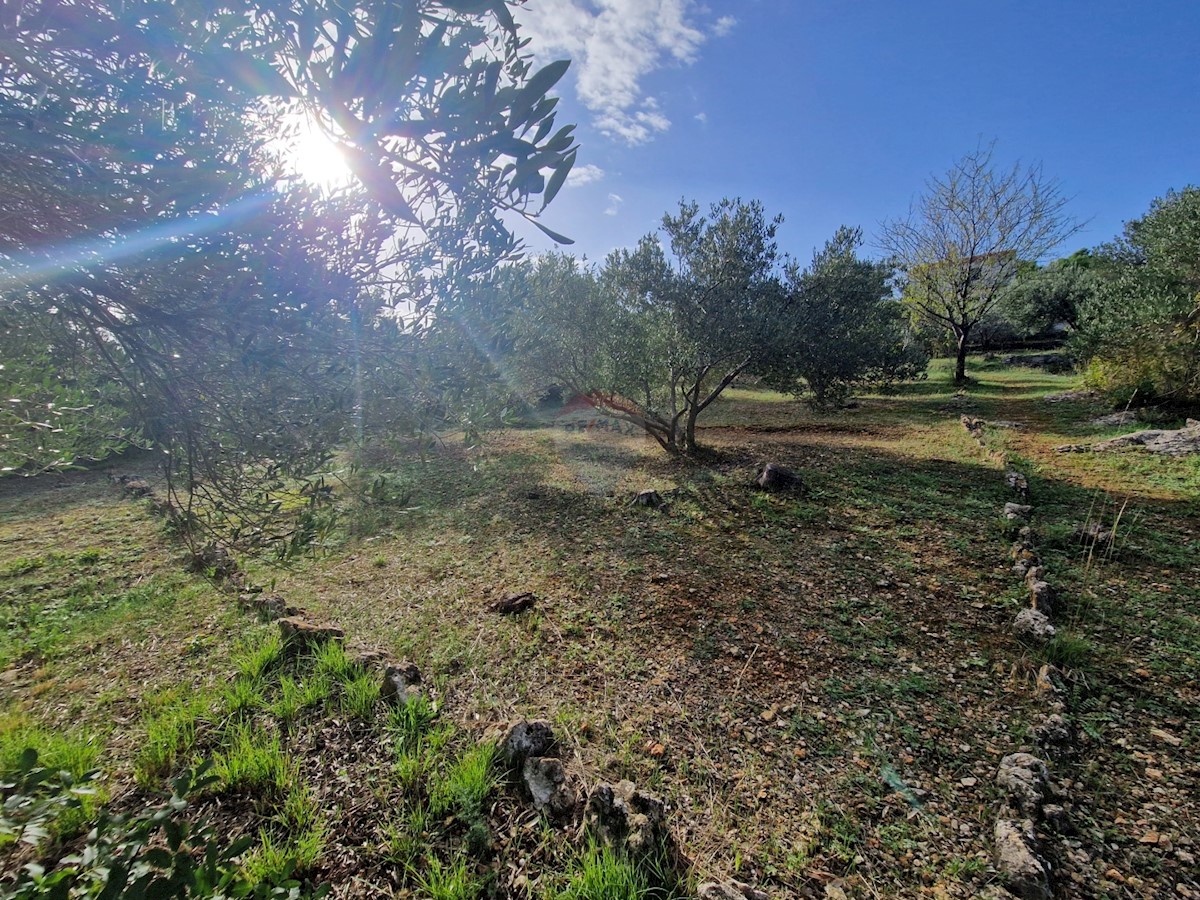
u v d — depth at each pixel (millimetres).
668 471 7730
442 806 2146
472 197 1237
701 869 1927
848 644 3480
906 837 2129
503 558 5043
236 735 2527
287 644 3299
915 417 11289
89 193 1000
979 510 5625
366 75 962
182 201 1064
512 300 1881
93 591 4695
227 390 1403
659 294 7074
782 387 7820
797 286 7320
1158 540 4719
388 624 3824
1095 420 9547
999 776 2373
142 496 7742
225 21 915
